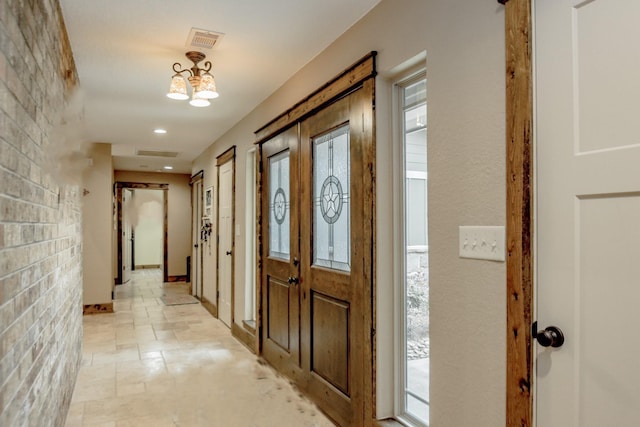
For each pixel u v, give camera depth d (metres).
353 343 2.32
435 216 1.75
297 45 2.62
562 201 1.28
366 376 2.16
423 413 2.09
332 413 2.57
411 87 2.16
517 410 1.38
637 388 1.11
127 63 2.90
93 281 5.70
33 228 1.57
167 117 4.36
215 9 2.20
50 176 1.93
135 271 10.79
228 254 4.96
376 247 2.12
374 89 2.12
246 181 4.30
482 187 1.53
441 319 1.72
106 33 2.46
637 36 1.12
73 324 2.91
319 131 2.74
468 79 1.59
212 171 5.84
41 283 1.72
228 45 2.63
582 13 1.24
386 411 2.13
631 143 1.13
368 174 2.15
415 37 1.87
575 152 1.25
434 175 1.76
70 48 2.65
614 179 1.16
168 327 4.97
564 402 1.27
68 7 2.17
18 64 1.35
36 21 1.62
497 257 1.46
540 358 1.34
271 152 3.59
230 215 4.93
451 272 1.67
